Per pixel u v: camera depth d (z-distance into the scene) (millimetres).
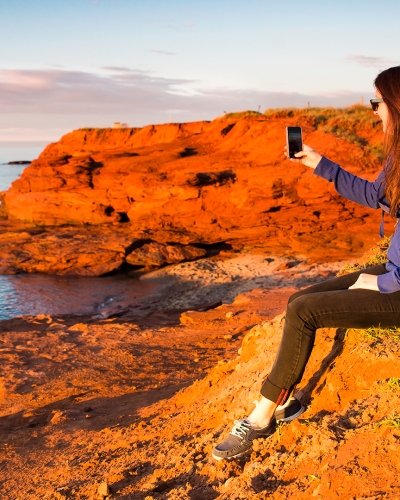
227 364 5449
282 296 15320
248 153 40219
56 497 3518
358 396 2918
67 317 18734
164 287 30062
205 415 4293
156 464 3564
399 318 2699
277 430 2977
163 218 37344
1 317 25500
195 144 47312
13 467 4891
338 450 2451
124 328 13133
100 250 34062
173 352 10312
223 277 29969
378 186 2812
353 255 30234
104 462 4102
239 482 2689
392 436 2268
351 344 3266
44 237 37406
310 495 2252
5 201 44344
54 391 8180
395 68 2439
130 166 42219
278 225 34875
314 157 3016
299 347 2791
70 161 44125
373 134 37156
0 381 8906
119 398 7281
